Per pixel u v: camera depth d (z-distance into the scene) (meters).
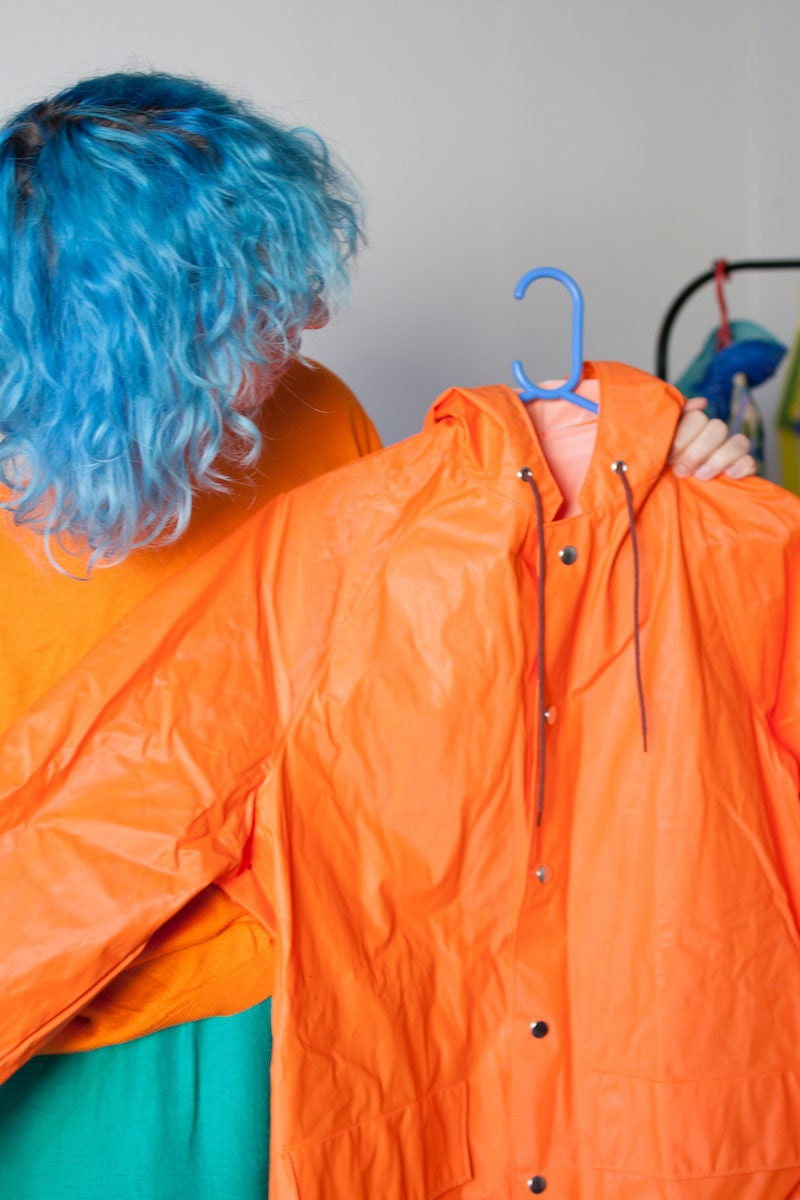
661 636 1.17
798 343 2.63
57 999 1.06
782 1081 1.16
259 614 1.19
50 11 2.12
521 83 2.52
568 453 1.20
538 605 1.13
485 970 1.18
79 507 1.02
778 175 2.70
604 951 1.18
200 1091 1.19
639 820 1.17
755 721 1.20
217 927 1.17
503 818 1.16
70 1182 1.14
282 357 1.11
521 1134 1.16
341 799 1.14
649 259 2.69
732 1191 1.14
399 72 2.41
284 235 1.05
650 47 2.64
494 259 2.53
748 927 1.16
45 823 1.10
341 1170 1.07
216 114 1.06
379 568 1.16
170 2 2.20
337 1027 1.09
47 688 1.21
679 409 1.15
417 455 1.18
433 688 1.14
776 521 1.18
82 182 0.98
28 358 0.99
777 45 2.65
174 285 0.98
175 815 1.11
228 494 1.30
